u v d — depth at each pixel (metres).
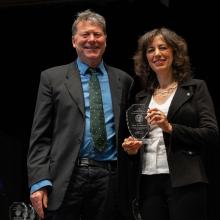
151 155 3.25
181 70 3.40
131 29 6.64
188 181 3.10
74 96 3.38
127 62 6.76
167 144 3.19
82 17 3.54
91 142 3.32
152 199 3.23
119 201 3.30
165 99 3.35
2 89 7.47
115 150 3.37
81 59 3.54
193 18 6.41
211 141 3.17
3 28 6.98
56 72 3.49
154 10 6.48
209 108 3.25
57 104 3.39
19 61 7.28
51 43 7.09
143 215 3.26
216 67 6.52
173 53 3.42
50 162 3.33
